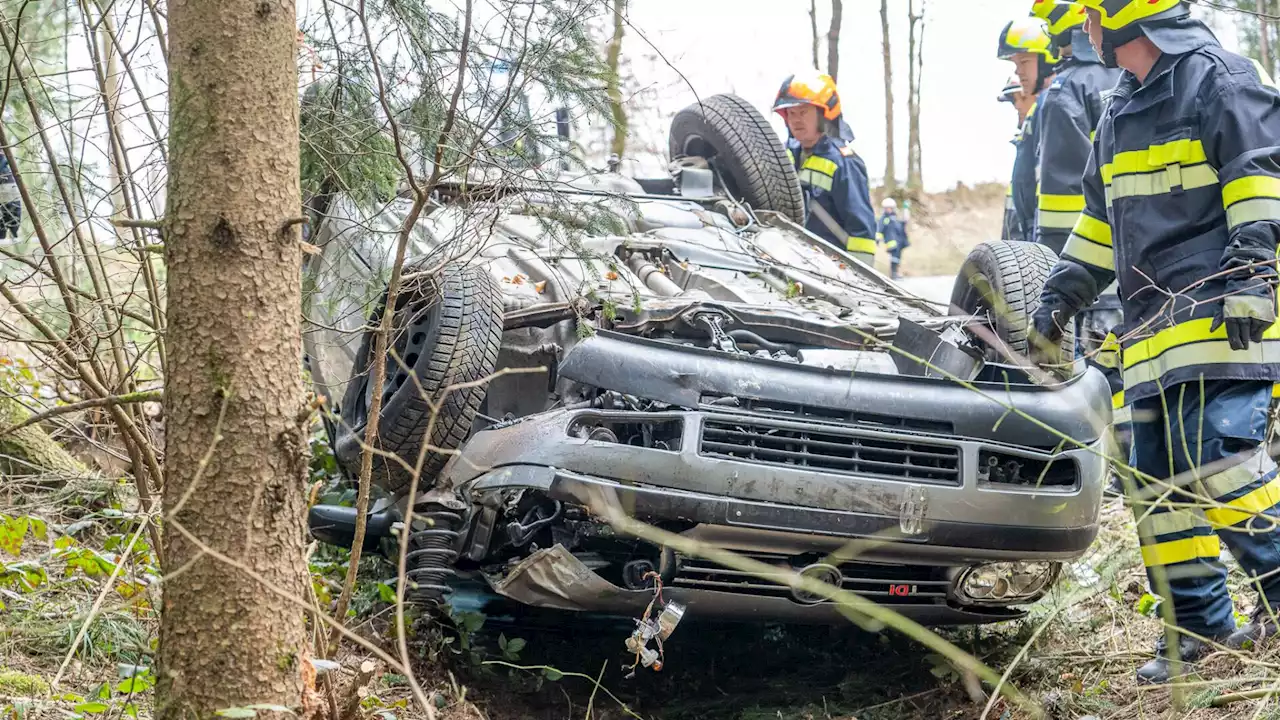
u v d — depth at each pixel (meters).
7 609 3.58
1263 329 3.46
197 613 2.25
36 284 3.48
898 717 3.74
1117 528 5.20
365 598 4.19
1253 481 3.58
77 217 3.55
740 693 4.02
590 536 3.64
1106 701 3.60
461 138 3.33
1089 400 3.81
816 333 4.34
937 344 4.08
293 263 2.36
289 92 2.36
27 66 3.69
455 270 4.01
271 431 2.29
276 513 2.30
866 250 7.32
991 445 3.64
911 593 3.76
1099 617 4.30
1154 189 3.77
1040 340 4.16
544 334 4.25
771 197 6.08
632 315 4.20
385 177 3.52
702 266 4.88
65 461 4.60
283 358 2.33
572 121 3.58
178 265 2.28
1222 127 3.60
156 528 3.03
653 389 3.57
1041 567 3.83
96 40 3.19
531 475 3.47
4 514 3.62
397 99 3.31
